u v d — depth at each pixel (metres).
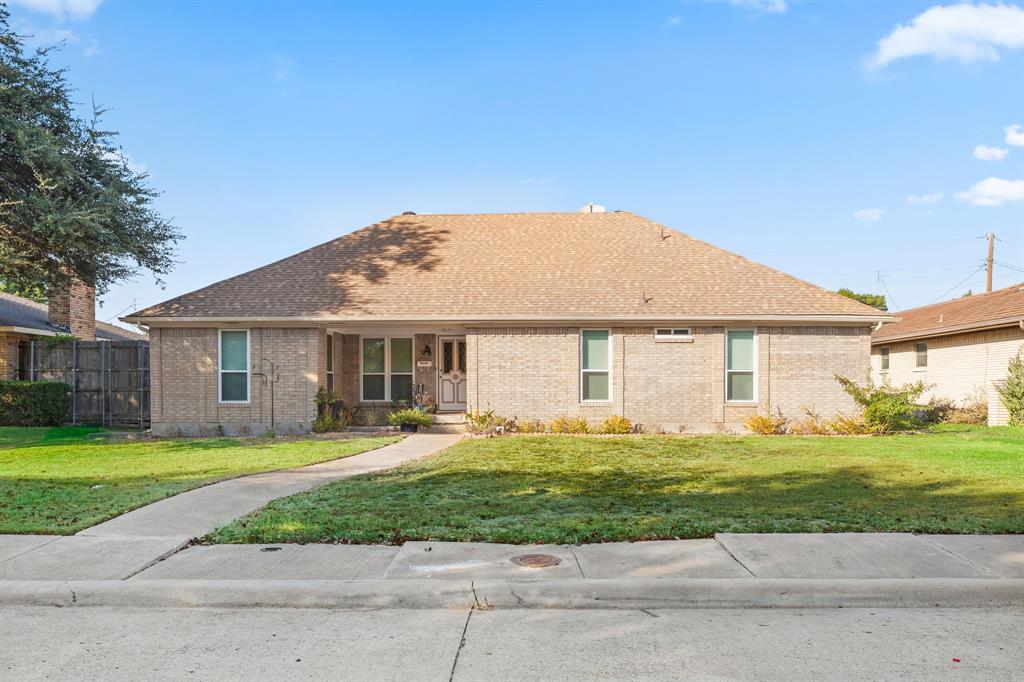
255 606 5.64
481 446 15.05
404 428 18.72
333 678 4.31
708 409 18.27
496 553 6.56
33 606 5.68
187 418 18.33
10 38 17.67
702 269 19.83
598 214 23.05
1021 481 10.31
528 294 18.83
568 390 18.25
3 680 4.29
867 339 18.34
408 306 18.38
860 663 4.49
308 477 10.86
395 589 5.64
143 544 6.91
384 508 8.52
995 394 20.92
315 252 21.03
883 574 5.93
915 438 16.45
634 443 15.55
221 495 9.20
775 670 4.39
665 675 4.32
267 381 18.25
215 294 19.02
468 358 18.34
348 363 21.27
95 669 4.46
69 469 11.69
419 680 4.27
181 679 4.31
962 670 4.39
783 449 14.36
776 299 18.64
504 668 4.43
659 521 7.71
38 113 18.00
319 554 6.59
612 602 5.61
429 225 22.64
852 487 9.89
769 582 5.68
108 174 19.05
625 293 18.81
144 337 35.16
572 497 9.23
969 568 6.07
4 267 17.80
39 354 21.31
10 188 17.95
